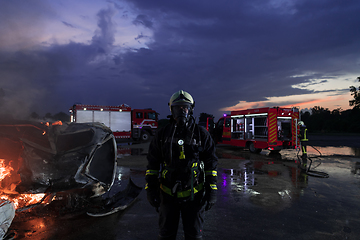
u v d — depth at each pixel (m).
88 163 3.09
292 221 3.20
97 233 2.78
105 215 3.26
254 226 3.04
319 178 5.78
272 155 10.20
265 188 4.85
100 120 15.42
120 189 4.68
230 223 3.12
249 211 3.56
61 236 2.68
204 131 1.83
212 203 1.75
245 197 4.25
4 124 2.78
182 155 1.72
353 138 23.05
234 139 11.90
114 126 15.83
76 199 3.43
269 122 9.87
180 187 1.70
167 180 1.77
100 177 3.52
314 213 3.49
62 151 2.88
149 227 2.96
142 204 3.78
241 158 9.26
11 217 2.38
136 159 8.56
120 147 13.05
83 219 3.13
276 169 6.92
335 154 10.62
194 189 1.76
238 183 5.26
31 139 2.78
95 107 15.30
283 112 10.00
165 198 1.76
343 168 7.14
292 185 5.09
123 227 2.95
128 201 3.71
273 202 3.97
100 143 3.21
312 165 7.66
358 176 6.02
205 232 2.86
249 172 6.49
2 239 2.36
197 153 1.75
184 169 1.73
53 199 3.45
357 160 8.81
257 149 10.80
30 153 2.73
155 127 17.39
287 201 4.03
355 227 3.02
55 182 2.82
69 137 3.04
